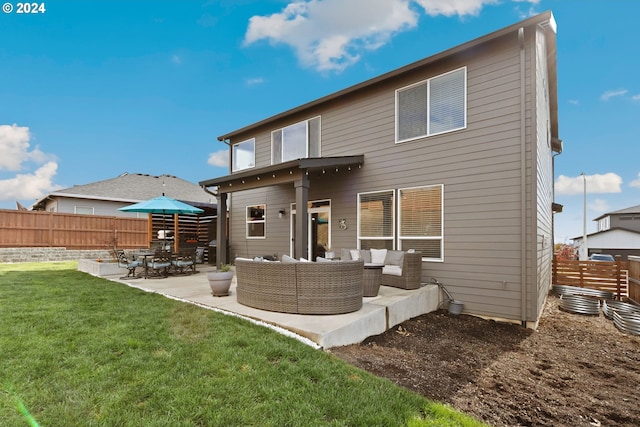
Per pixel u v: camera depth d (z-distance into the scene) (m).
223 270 6.47
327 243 9.43
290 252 10.45
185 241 14.09
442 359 4.35
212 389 2.73
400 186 7.92
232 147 12.87
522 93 6.21
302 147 10.23
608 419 3.12
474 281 6.70
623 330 6.02
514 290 6.23
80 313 4.71
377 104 8.45
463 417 2.71
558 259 10.59
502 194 6.42
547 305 8.45
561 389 3.75
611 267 9.56
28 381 2.77
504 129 6.44
